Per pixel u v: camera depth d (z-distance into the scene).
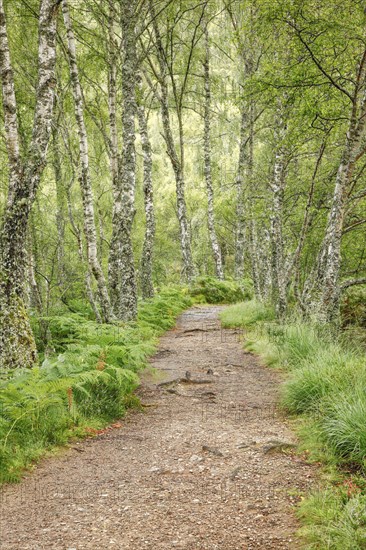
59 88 14.95
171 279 42.06
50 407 5.94
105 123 19.55
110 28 13.77
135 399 7.27
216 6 21.06
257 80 9.89
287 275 12.67
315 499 3.96
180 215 25.61
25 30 14.84
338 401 5.67
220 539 3.58
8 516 4.04
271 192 14.70
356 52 9.65
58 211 16.91
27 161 7.66
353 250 14.74
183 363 10.18
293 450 5.23
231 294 25.67
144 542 3.58
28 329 7.56
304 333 9.75
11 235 7.45
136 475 4.82
